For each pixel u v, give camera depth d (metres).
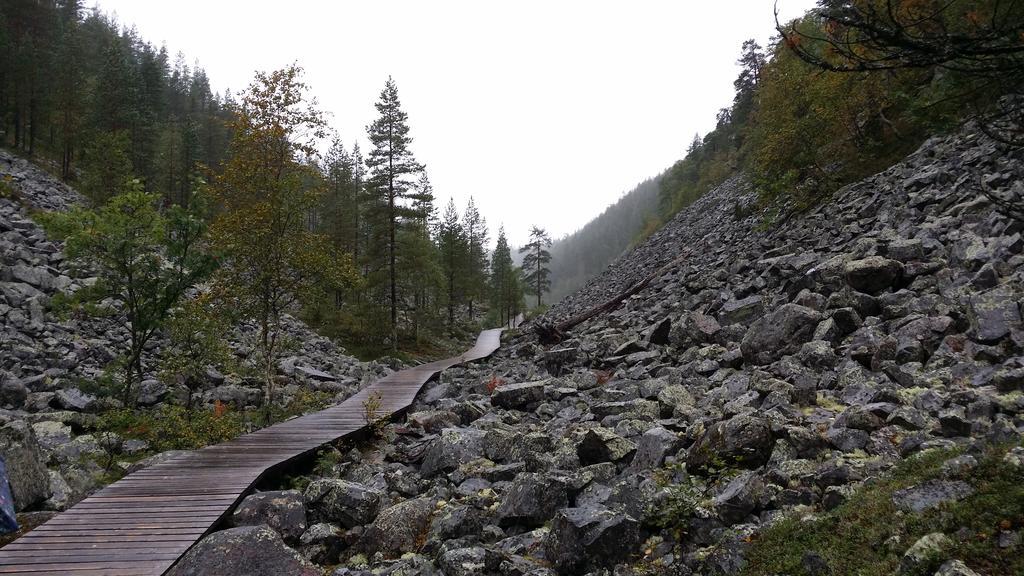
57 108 57.38
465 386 19.34
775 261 17.95
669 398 10.34
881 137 24.28
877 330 10.16
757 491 5.84
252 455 10.55
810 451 6.51
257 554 6.11
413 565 6.18
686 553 5.47
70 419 13.25
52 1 87.12
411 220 40.22
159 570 6.16
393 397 17.22
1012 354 7.46
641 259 49.47
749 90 72.38
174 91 103.25
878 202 18.44
